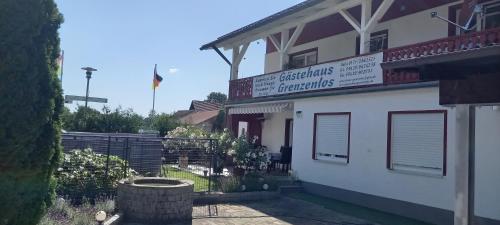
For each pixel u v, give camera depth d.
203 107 55.94
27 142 4.84
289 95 16.78
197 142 15.52
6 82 4.61
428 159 10.99
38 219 5.24
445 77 6.82
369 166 12.73
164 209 9.66
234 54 21.45
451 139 10.40
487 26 11.62
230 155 16.47
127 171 11.96
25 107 4.74
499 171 9.38
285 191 14.72
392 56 11.62
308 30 19.75
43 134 5.09
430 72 6.74
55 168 5.41
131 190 9.67
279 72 17.52
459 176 6.66
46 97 5.01
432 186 10.77
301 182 15.50
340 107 14.12
